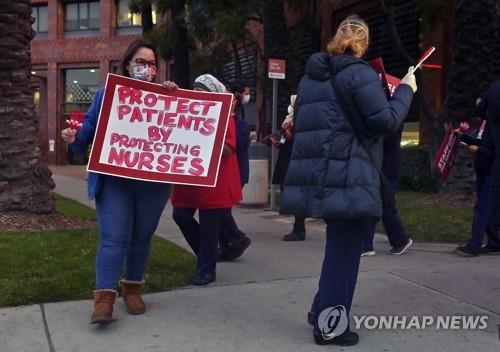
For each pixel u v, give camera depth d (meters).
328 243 3.92
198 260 5.43
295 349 3.88
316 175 3.68
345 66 3.69
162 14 16.39
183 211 5.52
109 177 4.29
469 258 6.43
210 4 15.25
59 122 33.62
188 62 16.62
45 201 7.78
